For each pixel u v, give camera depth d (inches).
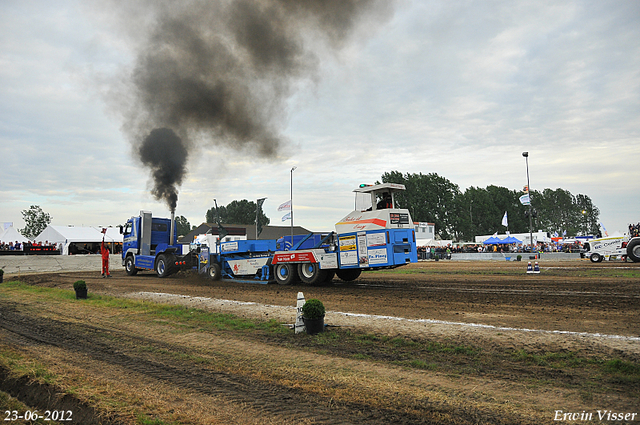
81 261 1374.3
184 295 557.0
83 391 205.6
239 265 743.1
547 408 173.0
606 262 1182.9
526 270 911.7
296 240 680.4
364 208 621.0
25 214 3580.2
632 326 308.3
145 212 948.0
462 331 302.4
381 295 517.7
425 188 3250.5
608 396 184.4
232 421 169.5
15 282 792.3
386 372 225.6
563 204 4439.0
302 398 193.2
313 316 317.1
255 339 309.3
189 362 255.1
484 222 3577.8
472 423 161.6
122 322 386.3
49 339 324.8
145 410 181.5
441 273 900.0
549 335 281.4
